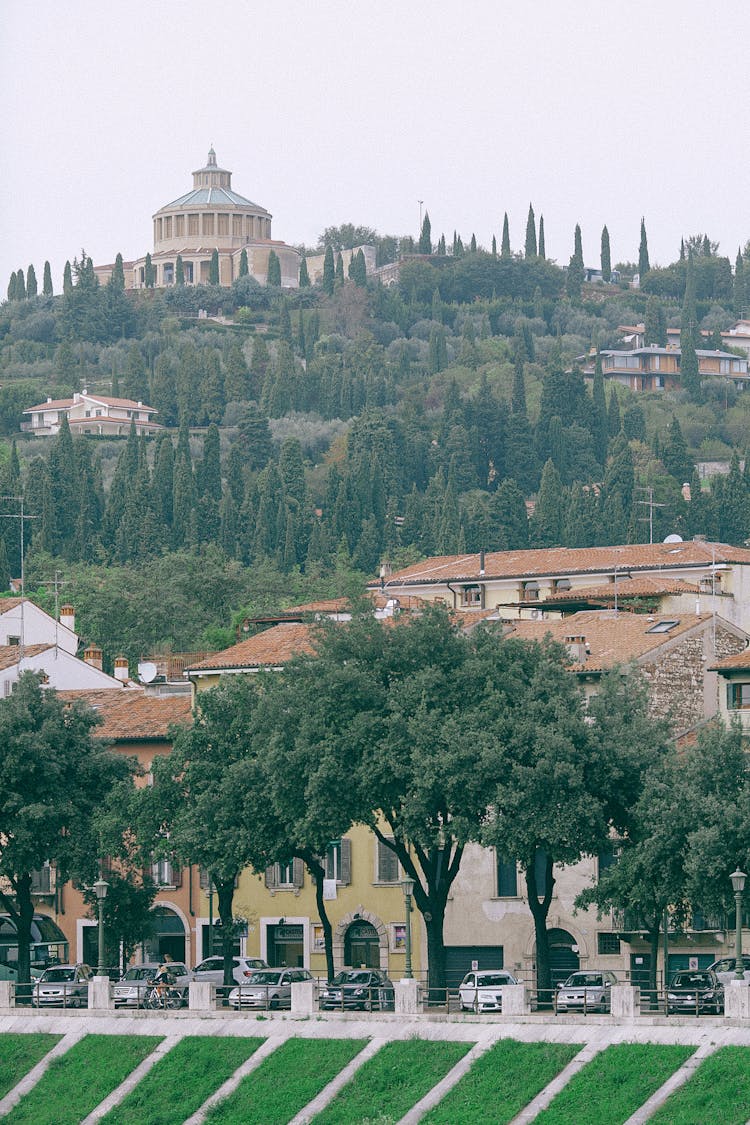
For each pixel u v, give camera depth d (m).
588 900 161.25
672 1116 131.25
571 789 158.75
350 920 195.38
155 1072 156.38
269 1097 148.50
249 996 162.38
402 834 163.62
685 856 154.00
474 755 158.38
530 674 168.75
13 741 181.62
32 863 182.25
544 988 159.25
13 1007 170.38
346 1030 152.88
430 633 170.62
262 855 172.75
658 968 179.25
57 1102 156.88
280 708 169.62
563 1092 137.50
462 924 189.25
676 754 165.50
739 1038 135.75
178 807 177.62
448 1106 140.50
